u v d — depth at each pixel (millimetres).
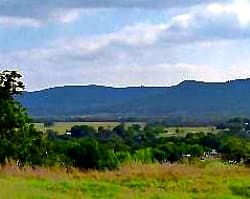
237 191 32094
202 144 78312
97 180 34375
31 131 44281
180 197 28844
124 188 31219
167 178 36156
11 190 25531
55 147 44500
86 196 27609
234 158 56625
